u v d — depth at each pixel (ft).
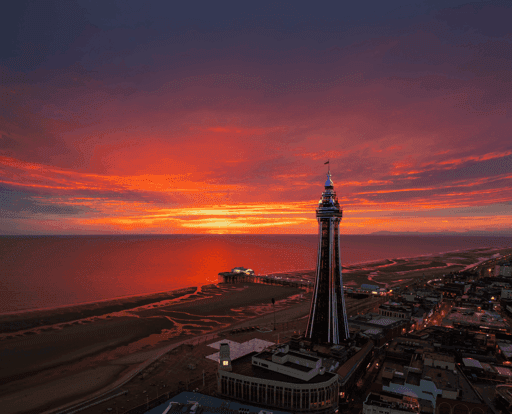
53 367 488.44
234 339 606.14
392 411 295.69
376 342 537.24
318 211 514.27
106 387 417.49
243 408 303.27
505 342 522.47
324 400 332.60
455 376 348.59
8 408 368.48
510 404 330.75
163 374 450.71
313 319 518.78
